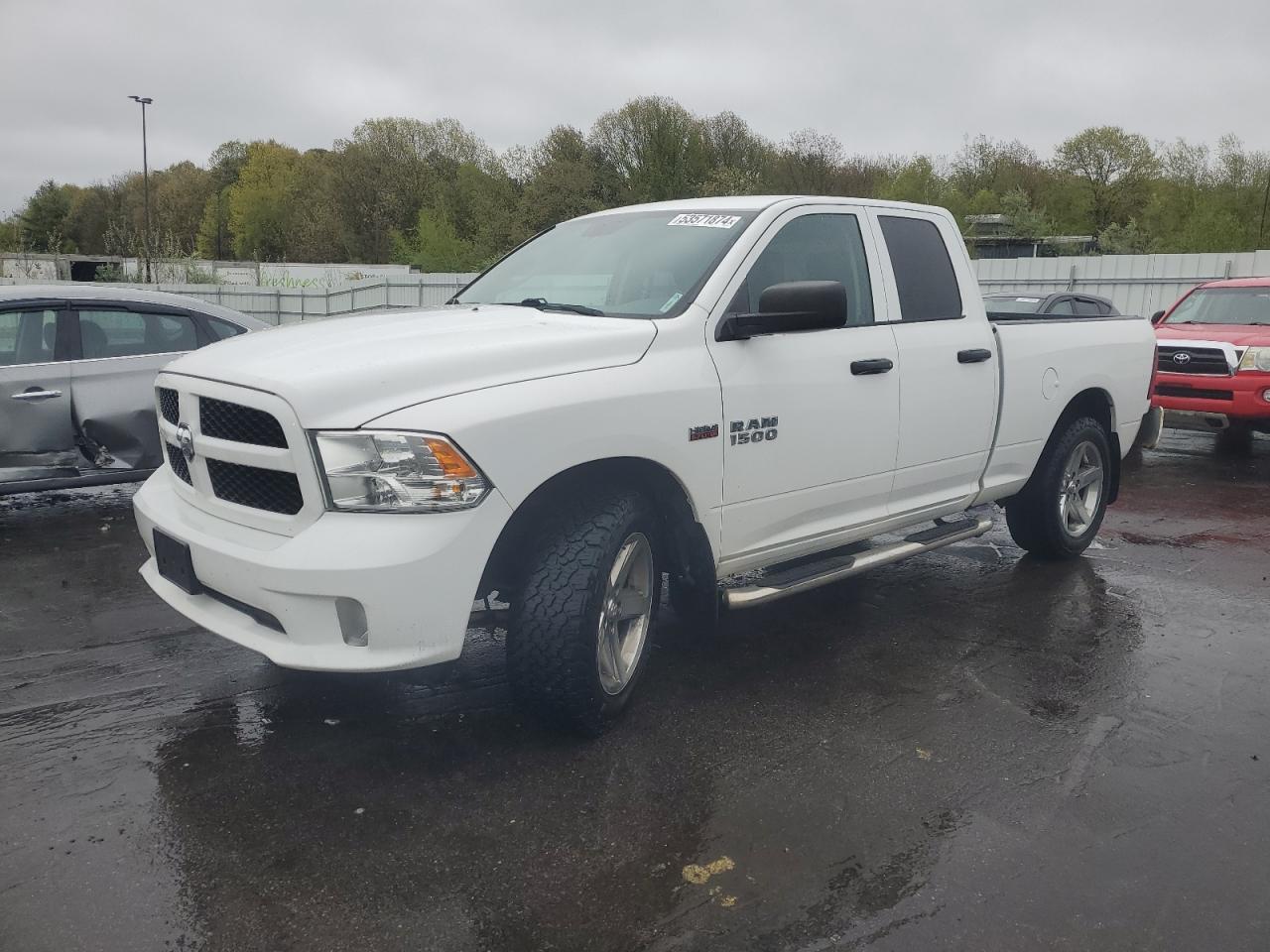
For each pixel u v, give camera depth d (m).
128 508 7.02
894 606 5.07
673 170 53.25
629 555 3.52
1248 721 3.76
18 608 4.86
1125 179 52.88
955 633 4.68
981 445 4.98
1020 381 5.14
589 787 3.18
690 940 2.46
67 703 3.78
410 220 59.31
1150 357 6.14
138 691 3.89
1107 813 3.07
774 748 3.47
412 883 2.68
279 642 3.07
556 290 4.21
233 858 2.78
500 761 3.35
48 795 3.10
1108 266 22.44
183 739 3.50
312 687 3.94
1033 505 5.63
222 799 3.09
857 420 4.25
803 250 4.23
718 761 3.37
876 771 3.32
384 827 2.94
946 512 4.97
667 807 3.07
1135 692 4.01
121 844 2.84
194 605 3.37
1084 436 5.71
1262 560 6.03
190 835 2.89
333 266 44.22
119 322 6.66
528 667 3.29
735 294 3.89
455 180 59.72
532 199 51.09
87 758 3.35
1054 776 3.30
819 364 4.08
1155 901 2.63
